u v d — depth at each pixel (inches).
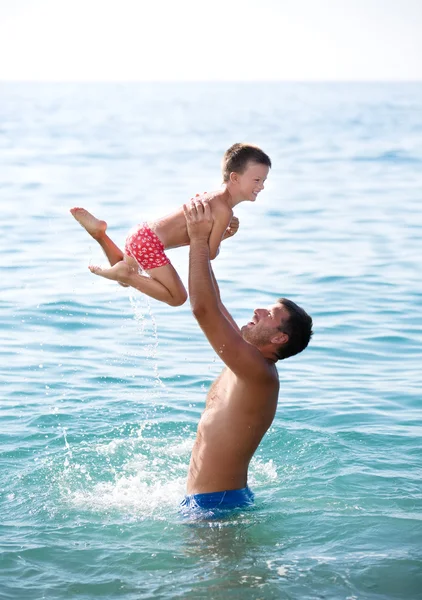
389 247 779.4
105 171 1432.1
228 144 2004.2
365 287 633.6
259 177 288.7
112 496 326.0
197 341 514.6
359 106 4717.0
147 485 336.2
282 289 622.8
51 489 331.0
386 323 549.0
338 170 1437.0
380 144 1941.4
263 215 970.7
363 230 868.0
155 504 319.0
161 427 394.9
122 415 406.6
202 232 283.3
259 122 3002.0
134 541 287.3
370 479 337.1
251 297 595.8
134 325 542.0
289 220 934.4
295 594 251.4
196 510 304.2
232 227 313.4
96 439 379.9
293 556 275.1
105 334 523.2
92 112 4018.2
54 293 605.9
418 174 1368.1
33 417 401.1
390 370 468.8
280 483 334.6
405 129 2504.9
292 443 375.6
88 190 1177.4
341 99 6358.3
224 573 264.2
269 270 682.2
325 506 312.5
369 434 383.2
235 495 307.3
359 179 1310.3
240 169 287.9
